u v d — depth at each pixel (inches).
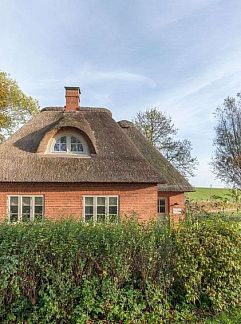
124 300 237.3
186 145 1643.7
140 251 245.3
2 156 688.4
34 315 224.1
